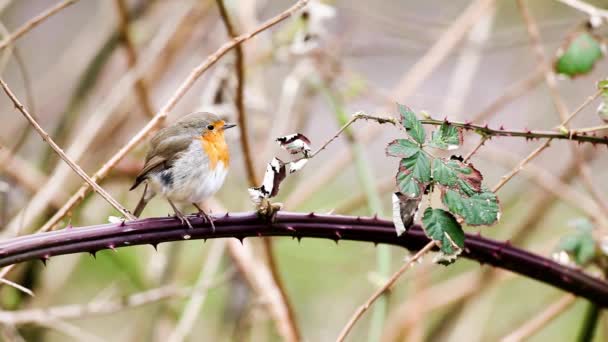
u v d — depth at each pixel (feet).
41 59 49.52
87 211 36.27
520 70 43.32
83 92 37.11
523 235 34.91
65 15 51.21
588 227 21.50
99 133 36.94
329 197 44.04
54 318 27.99
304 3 19.70
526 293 39.55
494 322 38.83
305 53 29.63
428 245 16.93
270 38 37.04
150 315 37.11
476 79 47.60
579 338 22.26
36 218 29.07
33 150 41.04
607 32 28.60
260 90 35.73
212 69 39.22
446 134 15.28
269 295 27.91
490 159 37.73
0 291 30.71
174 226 15.71
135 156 34.63
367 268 38.27
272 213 16.05
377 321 23.45
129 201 38.93
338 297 39.60
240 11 35.96
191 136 22.77
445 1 47.96
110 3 37.60
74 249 15.08
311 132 49.62
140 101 32.96
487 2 34.76
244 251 29.25
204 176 22.75
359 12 39.40
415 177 14.62
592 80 40.88
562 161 40.88
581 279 18.44
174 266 36.14
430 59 35.19
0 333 28.68
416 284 34.14
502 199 41.65
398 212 14.66
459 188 14.66
